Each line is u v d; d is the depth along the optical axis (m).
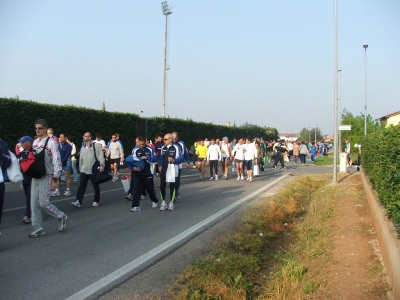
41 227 6.67
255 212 8.69
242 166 16.28
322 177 16.58
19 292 4.30
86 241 6.35
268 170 22.14
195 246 6.13
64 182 14.22
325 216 8.10
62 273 4.88
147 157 9.02
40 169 6.40
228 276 4.87
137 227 7.31
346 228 6.91
